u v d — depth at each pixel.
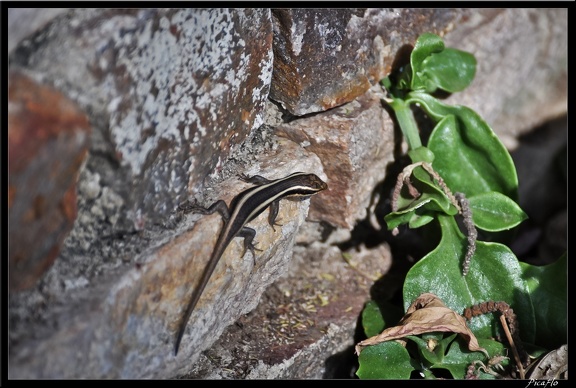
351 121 1.13
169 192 1.04
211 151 1.07
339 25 1.12
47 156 0.98
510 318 1.12
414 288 1.13
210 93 1.05
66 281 1.01
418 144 1.15
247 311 1.12
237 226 1.06
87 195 1.01
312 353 1.13
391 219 1.13
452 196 1.14
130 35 1.00
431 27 1.20
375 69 1.16
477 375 1.11
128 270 1.02
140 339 1.03
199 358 1.10
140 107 1.01
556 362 1.11
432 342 1.12
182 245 1.04
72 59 0.98
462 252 1.14
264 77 1.09
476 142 1.16
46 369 0.99
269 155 1.12
